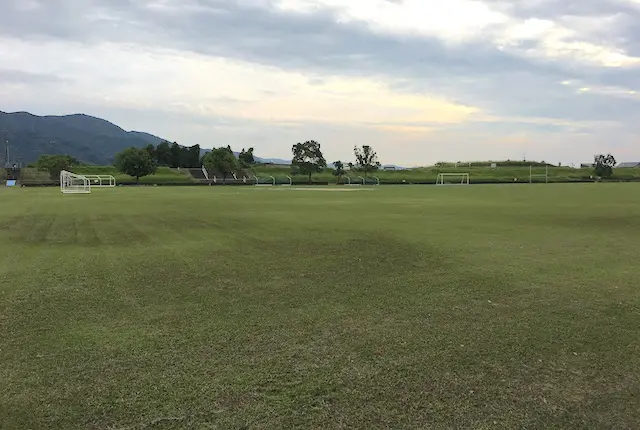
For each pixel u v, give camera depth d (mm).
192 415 3832
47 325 6062
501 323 6082
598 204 28453
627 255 11000
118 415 3828
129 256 11148
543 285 8078
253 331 5797
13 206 29109
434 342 5410
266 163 143750
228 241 13477
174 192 52344
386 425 3686
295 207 27141
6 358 4984
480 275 8883
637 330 5816
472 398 4113
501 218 20031
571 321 6160
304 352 5121
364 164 111812
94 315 6492
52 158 106625
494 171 121812
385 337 5574
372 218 20234
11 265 10125
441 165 140125
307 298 7309
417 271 9273
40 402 4035
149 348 5246
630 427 3691
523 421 3754
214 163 104000
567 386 4348
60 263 10328
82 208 27047
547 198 35625
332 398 4102
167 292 7727
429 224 17750
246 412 3875
